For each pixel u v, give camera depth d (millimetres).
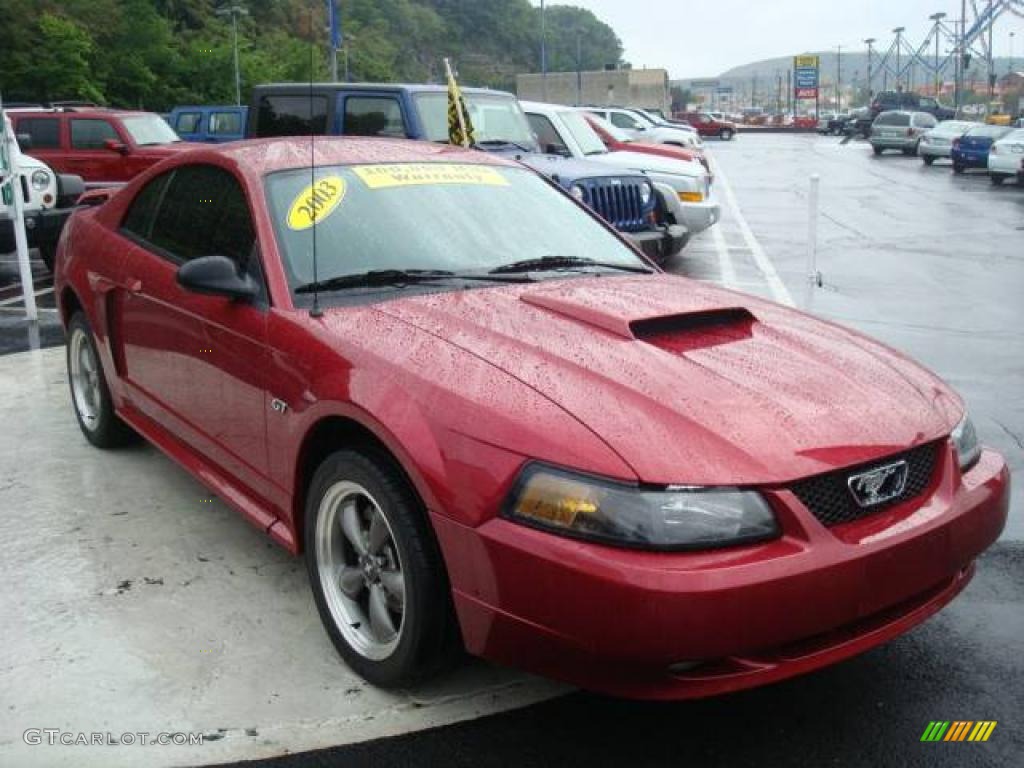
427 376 2887
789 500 2562
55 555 3986
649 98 55406
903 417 2926
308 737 2863
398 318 3268
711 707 3033
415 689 3088
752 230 15797
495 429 2672
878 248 13727
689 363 3014
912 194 22734
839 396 2945
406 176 4113
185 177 4379
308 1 67812
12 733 2867
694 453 2576
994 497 3041
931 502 2865
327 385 3078
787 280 10953
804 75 96750
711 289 3904
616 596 2426
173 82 54719
